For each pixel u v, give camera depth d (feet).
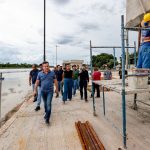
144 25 16.19
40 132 16.51
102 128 16.93
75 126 17.54
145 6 16.69
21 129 17.43
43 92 18.84
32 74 30.07
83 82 30.01
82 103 28.50
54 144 13.96
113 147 13.08
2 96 39.55
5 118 23.34
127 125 17.60
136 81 12.96
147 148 12.91
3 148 13.57
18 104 31.53
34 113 23.21
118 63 28.12
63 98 28.94
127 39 26.99
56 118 20.74
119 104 26.96
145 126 17.25
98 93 33.22
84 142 13.53
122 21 12.03
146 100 26.94
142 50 18.25
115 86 14.78
